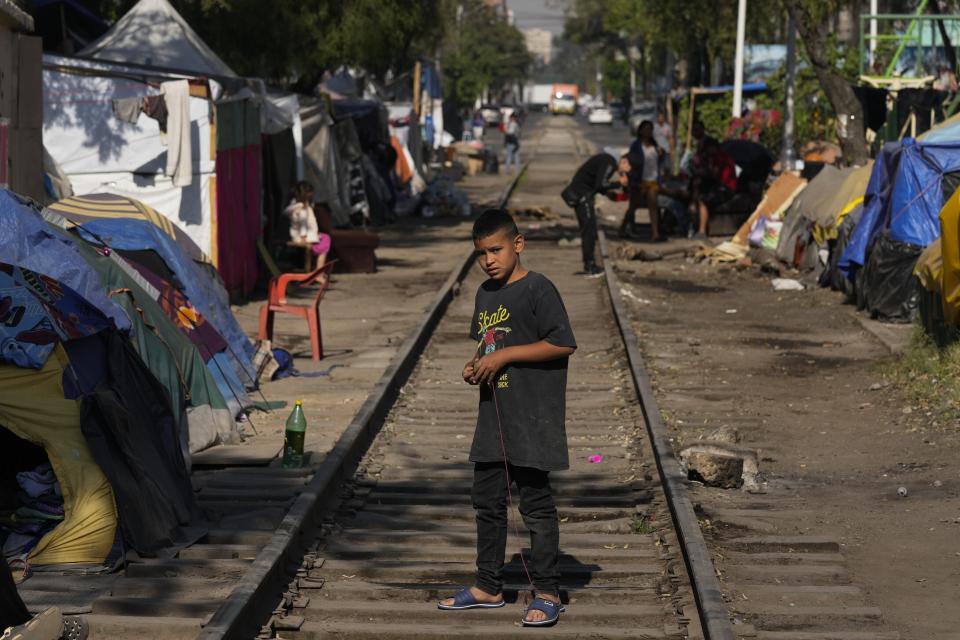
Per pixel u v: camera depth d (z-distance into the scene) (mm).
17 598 6664
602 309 20750
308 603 7492
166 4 23875
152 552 8141
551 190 51938
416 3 35625
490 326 7078
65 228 11258
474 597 7371
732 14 47469
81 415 8305
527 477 7180
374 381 14562
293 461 10602
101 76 19219
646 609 7395
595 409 13430
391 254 29719
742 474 10422
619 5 73562
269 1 29016
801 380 14961
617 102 145125
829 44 38344
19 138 14109
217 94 19906
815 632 7102
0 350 8492
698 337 18094
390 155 39438
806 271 23844
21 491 8672
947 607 7492
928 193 18062
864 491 10188
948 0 34469
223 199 20125
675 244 31000
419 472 10820
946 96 30000
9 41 13805
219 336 12984
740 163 32750
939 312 14703
